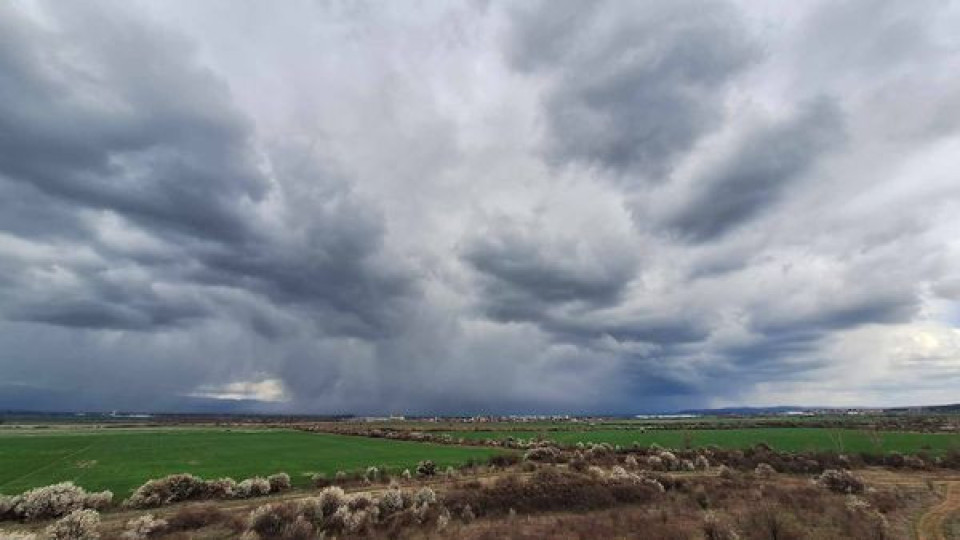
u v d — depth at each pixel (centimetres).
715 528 3978
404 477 6219
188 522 3834
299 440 11306
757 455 8475
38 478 5522
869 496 5391
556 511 4903
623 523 4344
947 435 11200
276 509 4003
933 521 4447
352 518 4066
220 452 8256
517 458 7681
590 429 16688
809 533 3919
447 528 4153
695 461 8031
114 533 3503
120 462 6788
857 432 12450
